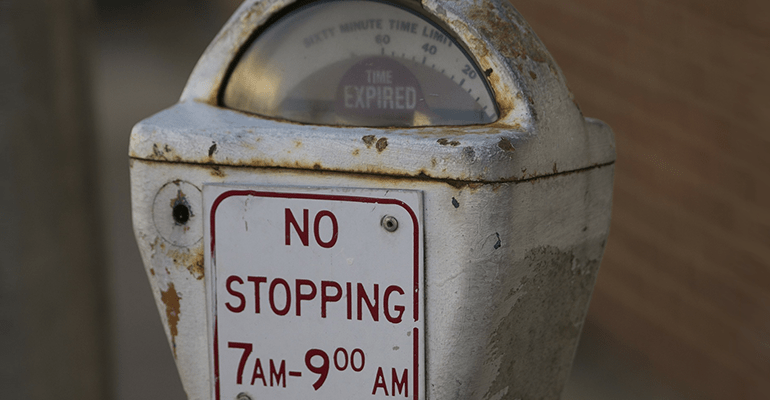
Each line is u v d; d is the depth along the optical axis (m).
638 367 3.40
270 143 1.48
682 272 3.20
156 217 1.58
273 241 1.51
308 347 1.53
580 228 1.62
